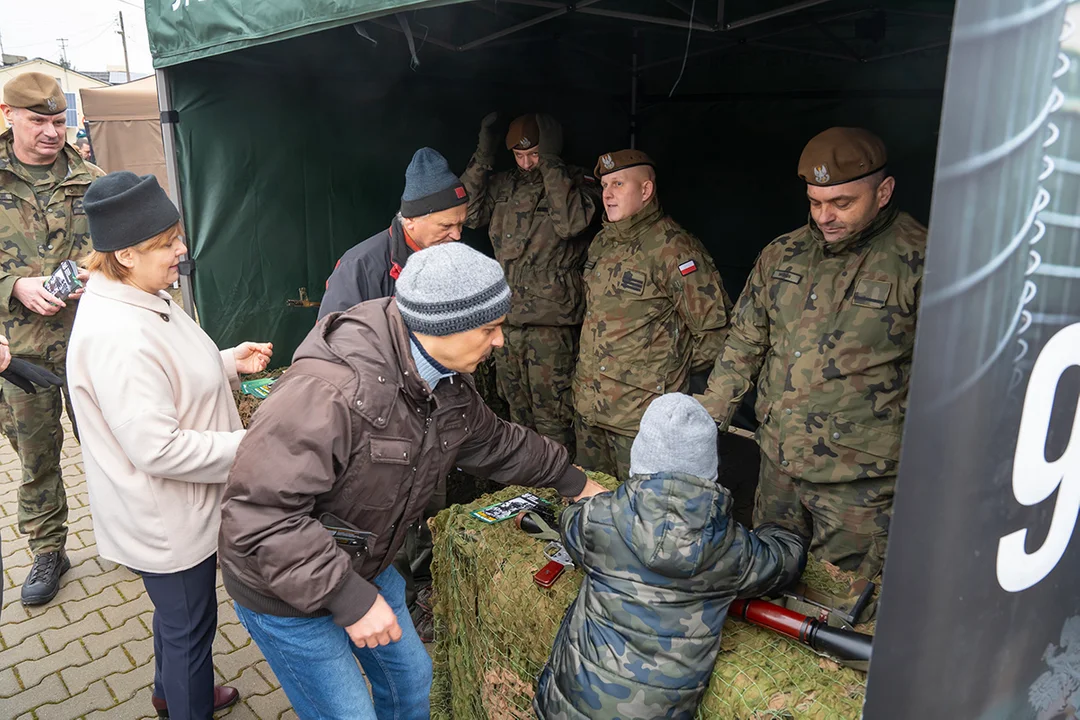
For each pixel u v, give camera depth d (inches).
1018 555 41.3
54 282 111.4
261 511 53.3
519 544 74.3
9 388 114.5
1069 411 40.6
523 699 69.4
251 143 141.5
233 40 100.9
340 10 79.4
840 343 85.3
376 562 62.1
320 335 57.5
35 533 120.9
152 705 96.2
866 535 87.7
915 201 163.9
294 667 62.2
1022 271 36.5
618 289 115.8
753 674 55.5
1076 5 34.3
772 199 187.8
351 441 55.2
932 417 36.0
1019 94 34.0
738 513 146.1
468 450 67.6
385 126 157.5
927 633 39.3
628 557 54.5
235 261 144.1
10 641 110.5
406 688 72.9
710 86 190.5
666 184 206.8
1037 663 44.5
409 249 101.0
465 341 55.5
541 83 181.0
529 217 141.9
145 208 67.2
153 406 67.3
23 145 117.9
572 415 150.9
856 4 140.9
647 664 53.4
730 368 96.6
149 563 71.9
